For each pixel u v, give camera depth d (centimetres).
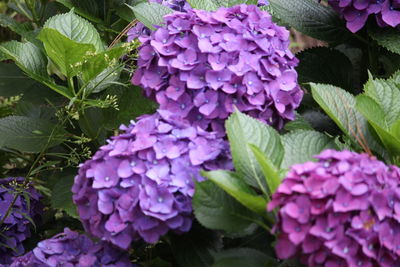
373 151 137
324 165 120
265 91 135
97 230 128
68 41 140
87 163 130
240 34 136
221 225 124
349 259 116
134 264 134
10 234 151
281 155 128
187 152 128
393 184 119
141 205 124
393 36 154
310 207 117
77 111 148
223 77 134
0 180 153
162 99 136
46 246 135
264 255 129
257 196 122
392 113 140
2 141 151
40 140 152
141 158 127
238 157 126
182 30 137
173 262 144
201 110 133
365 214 116
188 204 126
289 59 140
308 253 118
